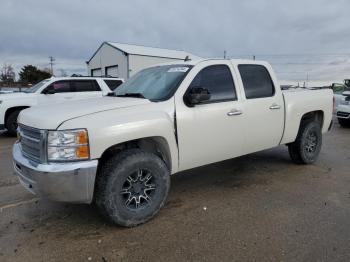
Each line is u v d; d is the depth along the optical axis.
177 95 3.72
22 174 3.25
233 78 4.33
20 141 3.62
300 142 5.48
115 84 11.33
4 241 3.11
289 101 5.06
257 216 3.62
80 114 3.12
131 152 3.34
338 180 4.88
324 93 5.80
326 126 5.90
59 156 2.93
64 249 2.97
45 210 3.83
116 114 3.23
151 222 3.49
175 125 3.62
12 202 4.09
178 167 3.77
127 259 2.81
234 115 4.20
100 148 3.03
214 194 4.31
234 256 2.83
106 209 3.19
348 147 7.48
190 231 3.28
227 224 3.43
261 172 5.30
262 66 4.79
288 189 4.49
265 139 4.74
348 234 3.19
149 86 4.11
